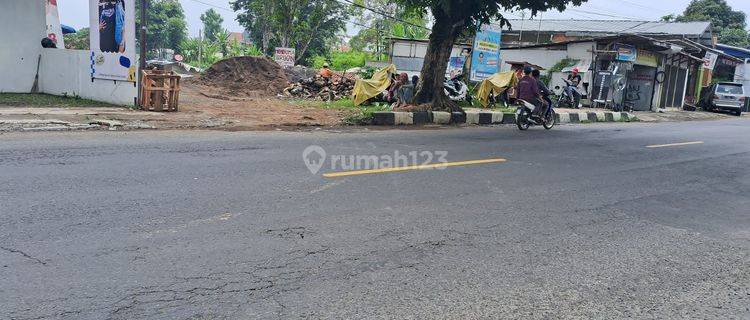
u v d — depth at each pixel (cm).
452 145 1006
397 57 3052
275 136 1022
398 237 448
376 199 562
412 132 1220
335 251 409
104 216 462
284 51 2988
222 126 1145
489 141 1102
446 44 1556
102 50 1418
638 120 2089
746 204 637
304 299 330
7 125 963
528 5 1495
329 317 310
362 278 364
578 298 350
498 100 2112
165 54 7369
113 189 550
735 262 430
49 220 445
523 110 1395
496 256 416
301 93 2231
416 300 336
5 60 1534
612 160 927
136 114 1230
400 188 618
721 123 2027
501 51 2712
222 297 327
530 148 1023
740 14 5044
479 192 621
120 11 1347
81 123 1035
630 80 2638
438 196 590
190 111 1383
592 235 480
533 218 525
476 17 1515
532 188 659
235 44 5472
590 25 3941
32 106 1295
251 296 330
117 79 1388
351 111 1537
